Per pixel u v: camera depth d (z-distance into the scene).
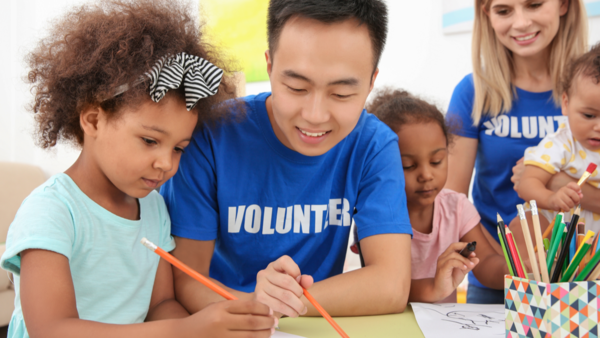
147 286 0.73
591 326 0.47
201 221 0.80
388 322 0.68
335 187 0.87
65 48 0.66
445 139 1.10
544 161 1.11
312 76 0.63
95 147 0.65
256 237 0.84
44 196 0.63
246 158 0.83
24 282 0.56
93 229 0.66
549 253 0.54
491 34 1.26
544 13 1.15
